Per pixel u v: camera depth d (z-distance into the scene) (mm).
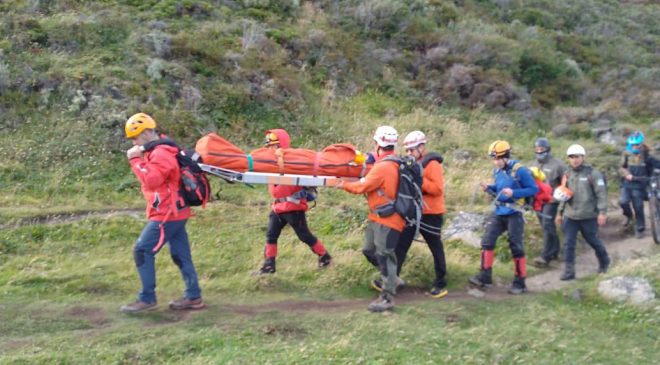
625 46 23391
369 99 14977
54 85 11469
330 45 15898
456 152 13359
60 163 10305
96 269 7559
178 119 11570
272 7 16781
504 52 18203
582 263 9594
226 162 6609
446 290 7641
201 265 7863
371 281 7590
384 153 6734
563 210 8789
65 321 6180
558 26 23422
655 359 6172
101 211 9359
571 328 6750
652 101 18500
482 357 5859
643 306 7207
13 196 9461
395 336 6113
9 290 6871
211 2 16141
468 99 16438
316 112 13539
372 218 6754
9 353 5449
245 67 13594
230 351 5617
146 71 12406
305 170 6852
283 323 6312
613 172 13633
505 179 7820
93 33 13117
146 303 6438
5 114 10930
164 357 5504
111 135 10898
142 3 15094
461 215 10109
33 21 12859
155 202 6215
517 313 7113
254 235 8945
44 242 8242
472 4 22500
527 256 9547
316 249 7727
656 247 10336
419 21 18422
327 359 5539
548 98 18094
